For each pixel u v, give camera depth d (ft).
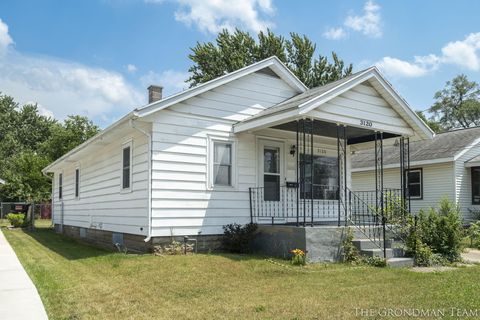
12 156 147.95
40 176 109.29
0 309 18.45
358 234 33.22
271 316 16.94
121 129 35.53
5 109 172.65
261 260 29.60
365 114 34.96
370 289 21.68
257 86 38.75
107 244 42.52
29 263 31.94
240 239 33.58
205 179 34.45
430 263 31.19
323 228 30.68
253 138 37.68
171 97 32.63
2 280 24.93
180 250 32.22
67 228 62.03
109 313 17.71
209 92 35.50
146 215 32.30
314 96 31.32
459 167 61.52
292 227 31.07
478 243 42.86
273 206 38.22
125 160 38.40
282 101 40.24
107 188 43.29
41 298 20.43
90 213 49.65
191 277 24.48
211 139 35.14
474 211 60.80
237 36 91.71
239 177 36.37
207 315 17.25
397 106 36.70
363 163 74.18
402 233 34.81
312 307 18.16
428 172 64.39
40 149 144.77
